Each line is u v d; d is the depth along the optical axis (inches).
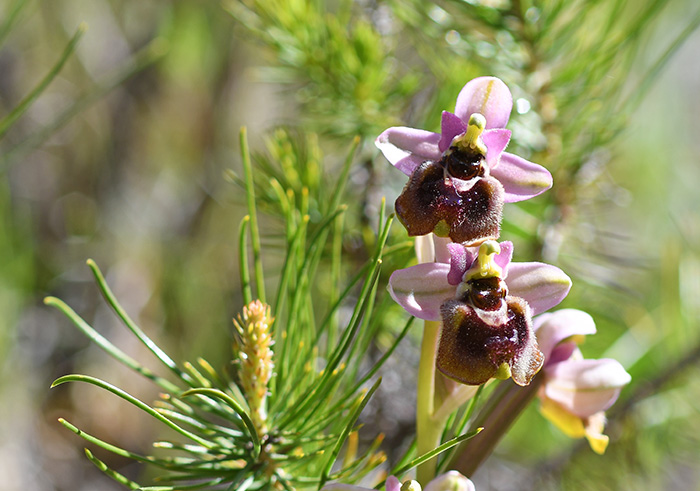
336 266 12.6
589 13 14.1
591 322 12.2
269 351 11.7
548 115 14.2
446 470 11.9
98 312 29.4
